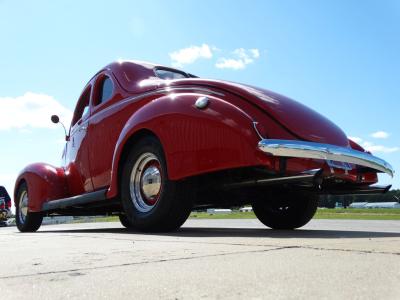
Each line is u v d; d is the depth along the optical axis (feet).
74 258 7.04
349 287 4.52
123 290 4.65
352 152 12.30
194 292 4.48
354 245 7.90
